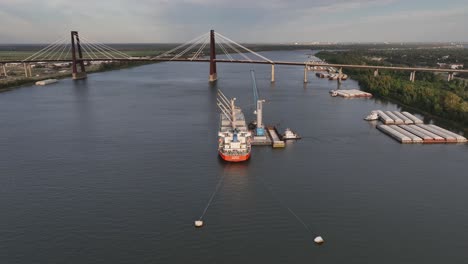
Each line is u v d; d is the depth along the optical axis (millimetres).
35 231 77125
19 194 94250
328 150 130250
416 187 98062
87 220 81312
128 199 91188
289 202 89812
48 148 131625
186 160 118875
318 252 70438
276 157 122438
